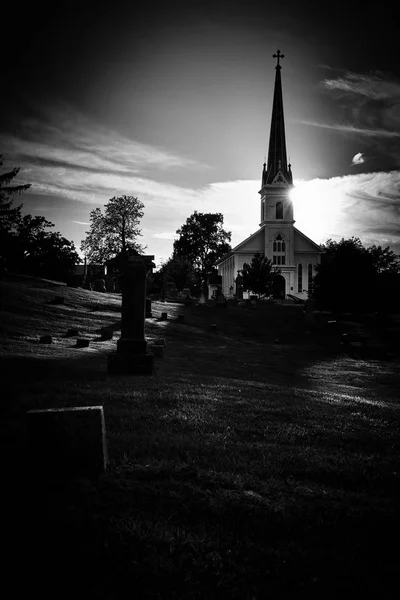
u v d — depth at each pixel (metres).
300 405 10.37
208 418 8.06
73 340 24.05
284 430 7.59
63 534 3.78
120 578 3.31
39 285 43.06
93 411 5.00
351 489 5.27
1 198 57.19
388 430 8.39
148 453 5.90
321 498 4.78
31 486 4.64
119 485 4.68
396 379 19.94
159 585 3.26
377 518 4.37
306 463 5.87
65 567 3.40
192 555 3.59
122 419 7.58
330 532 4.07
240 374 17.56
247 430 7.44
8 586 3.19
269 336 36.19
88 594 3.14
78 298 39.62
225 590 3.25
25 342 20.97
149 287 51.72
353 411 10.41
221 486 4.92
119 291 56.03
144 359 13.80
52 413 4.91
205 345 28.55
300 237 92.94
